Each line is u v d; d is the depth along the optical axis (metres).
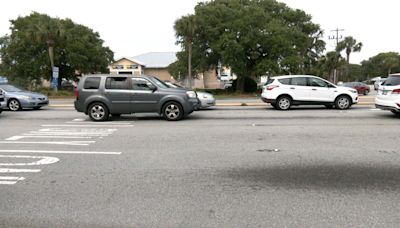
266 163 6.55
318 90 16.64
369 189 5.10
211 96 17.23
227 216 4.23
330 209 4.40
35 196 4.93
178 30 36.28
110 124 12.07
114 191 5.11
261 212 4.33
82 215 4.30
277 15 44.84
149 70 60.44
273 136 9.38
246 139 8.97
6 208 4.53
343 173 5.88
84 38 47.56
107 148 7.97
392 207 4.44
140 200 4.76
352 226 3.95
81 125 11.85
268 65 36.22
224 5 38.88
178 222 4.09
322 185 5.29
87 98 13.05
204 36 38.56
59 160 6.86
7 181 5.59
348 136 9.28
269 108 17.95
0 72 48.28
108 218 4.21
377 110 16.03
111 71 56.84
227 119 13.24
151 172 6.03
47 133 10.12
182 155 7.24
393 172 5.91
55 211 4.43
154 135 9.69
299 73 39.34
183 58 40.31
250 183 5.41
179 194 4.97
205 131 10.30
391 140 8.66
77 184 5.42
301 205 4.53
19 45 44.88
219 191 5.07
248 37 36.00
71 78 50.59
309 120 12.69
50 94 34.50
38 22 38.41
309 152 7.41
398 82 12.60
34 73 45.69
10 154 7.36
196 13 38.84
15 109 17.59
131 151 7.64
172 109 12.88
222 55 36.50
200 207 4.51
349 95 16.72
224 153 7.39
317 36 58.16
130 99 12.91
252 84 41.22
